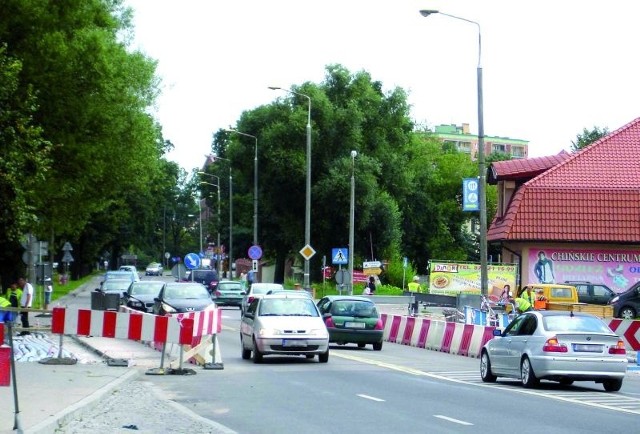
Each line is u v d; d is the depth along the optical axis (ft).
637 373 91.20
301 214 242.37
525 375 69.56
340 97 247.50
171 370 77.15
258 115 243.40
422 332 120.26
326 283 229.66
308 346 87.81
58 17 109.40
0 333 58.54
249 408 55.42
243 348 94.17
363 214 233.14
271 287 155.53
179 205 591.37
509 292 154.20
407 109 252.83
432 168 318.24
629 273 171.01
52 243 202.69
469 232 372.58
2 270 161.58
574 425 48.52
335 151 239.50
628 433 45.73
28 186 78.69
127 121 136.98
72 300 209.97
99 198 137.49
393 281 244.22
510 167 183.52
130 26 166.09
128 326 76.69
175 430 45.73
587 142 333.62
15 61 81.05
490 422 49.37
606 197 169.78
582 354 67.51
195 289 119.55
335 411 53.93
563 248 171.22
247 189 299.99
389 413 53.01
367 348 114.32
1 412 48.03
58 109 111.34
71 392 58.39
